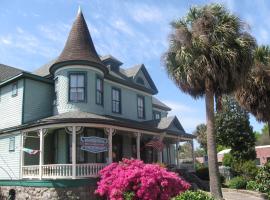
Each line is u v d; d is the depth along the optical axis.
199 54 17.11
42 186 19.23
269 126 22.38
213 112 17.25
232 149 30.45
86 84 22.98
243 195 22.58
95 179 19.33
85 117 19.88
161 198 15.63
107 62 28.83
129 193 15.99
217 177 16.80
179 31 17.69
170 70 18.33
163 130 25.94
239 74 17.16
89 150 20.05
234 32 17.08
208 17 17.42
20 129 22.06
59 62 23.17
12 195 21.33
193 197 11.39
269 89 21.70
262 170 21.03
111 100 26.58
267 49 22.27
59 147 22.72
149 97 31.69
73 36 24.27
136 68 30.97
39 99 23.97
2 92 25.39
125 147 26.78
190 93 18.31
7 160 23.36
